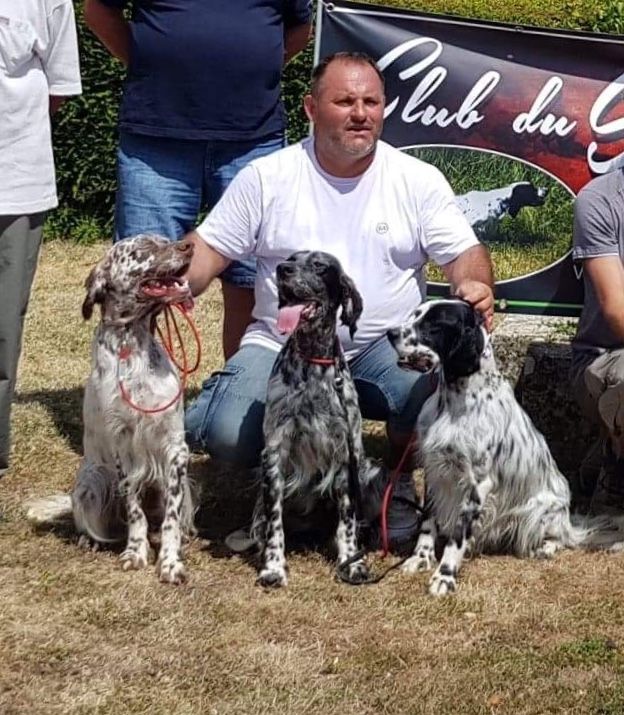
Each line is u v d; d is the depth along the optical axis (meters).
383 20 5.41
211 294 8.48
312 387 4.29
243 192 4.63
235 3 5.06
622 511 5.09
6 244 4.79
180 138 5.14
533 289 5.66
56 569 4.38
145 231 5.25
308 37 5.59
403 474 4.89
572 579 4.43
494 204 5.60
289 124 9.68
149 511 4.82
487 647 3.87
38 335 7.49
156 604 4.12
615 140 5.55
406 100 5.47
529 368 5.68
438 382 4.42
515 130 5.52
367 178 4.59
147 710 3.45
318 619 4.04
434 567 4.47
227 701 3.51
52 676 3.63
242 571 4.43
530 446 4.54
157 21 5.02
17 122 4.69
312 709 3.47
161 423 4.40
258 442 4.62
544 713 3.48
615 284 4.76
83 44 9.47
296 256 4.21
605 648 3.85
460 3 9.06
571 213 5.59
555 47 5.47
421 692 3.57
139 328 4.37
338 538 4.45
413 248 4.65
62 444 5.72
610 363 4.79
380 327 4.69
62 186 9.87
